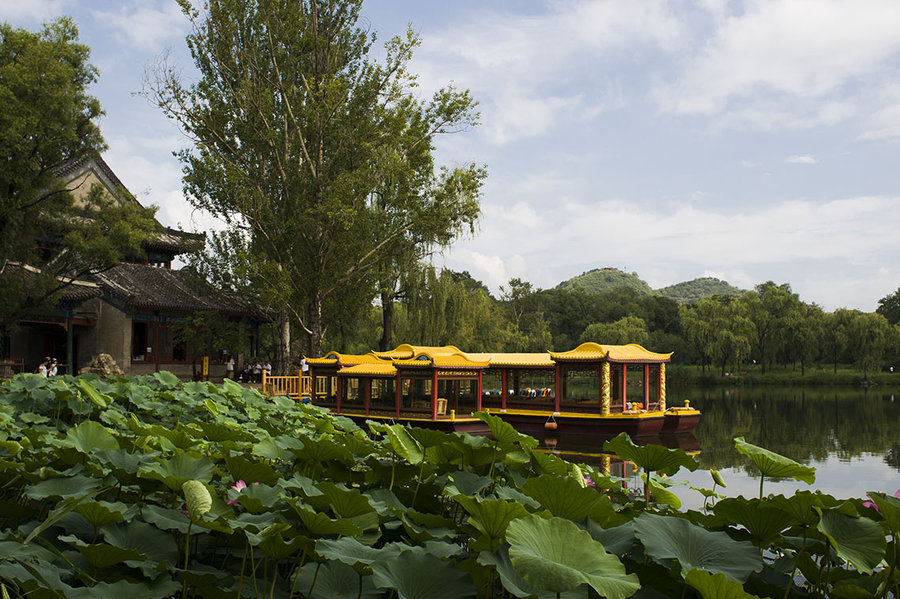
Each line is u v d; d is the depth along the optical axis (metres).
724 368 66.19
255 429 6.21
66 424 6.47
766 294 68.50
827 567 2.89
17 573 2.39
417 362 21.45
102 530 2.97
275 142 29.08
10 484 3.86
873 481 14.26
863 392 54.50
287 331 31.77
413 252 33.34
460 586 2.46
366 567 2.58
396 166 28.52
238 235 29.52
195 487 2.85
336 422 6.73
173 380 8.46
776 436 23.78
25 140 23.77
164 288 35.34
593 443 22.56
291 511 3.02
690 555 2.62
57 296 26.06
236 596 2.74
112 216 25.52
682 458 3.56
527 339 54.59
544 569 2.12
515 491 3.42
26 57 23.08
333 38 30.80
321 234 28.78
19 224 24.75
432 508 4.00
